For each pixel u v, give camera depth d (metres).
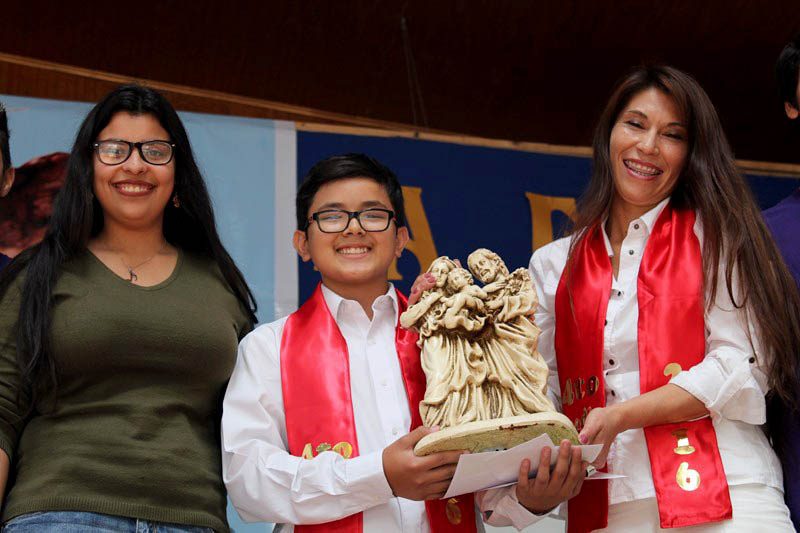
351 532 2.43
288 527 2.48
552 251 2.94
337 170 2.70
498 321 2.45
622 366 2.63
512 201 4.39
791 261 2.75
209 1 4.69
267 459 2.44
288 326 2.68
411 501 2.50
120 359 2.41
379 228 2.66
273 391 2.60
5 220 3.79
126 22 4.74
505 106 5.41
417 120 5.43
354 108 5.33
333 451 2.47
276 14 4.78
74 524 2.25
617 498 2.53
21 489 2.31
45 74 4.85
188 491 2.38
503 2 4.83
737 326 2.57
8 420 2.39
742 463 2.48
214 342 2.51
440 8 4.84
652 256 2.69
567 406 2.70
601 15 4.92
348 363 2.61
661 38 5.06
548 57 5.16
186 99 5.04
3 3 4.60
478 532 2.57
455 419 2.31
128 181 2.55
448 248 4.27
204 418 2.52
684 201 2.75
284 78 5.12
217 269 2.71
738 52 5.14
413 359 2.62
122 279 2.52
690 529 2.45
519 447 2.23
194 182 2.69
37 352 2.36
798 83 2.92
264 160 4.12
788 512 2.50
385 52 5.05
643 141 2.71
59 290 2.46
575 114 5.48
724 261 2.61
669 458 2.49
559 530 3.20
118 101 2.60
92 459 2.32
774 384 2.55
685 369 2.55
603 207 2.82
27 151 3.86
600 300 2.68
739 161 4.65
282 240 4.05
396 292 2.73
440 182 4.33
